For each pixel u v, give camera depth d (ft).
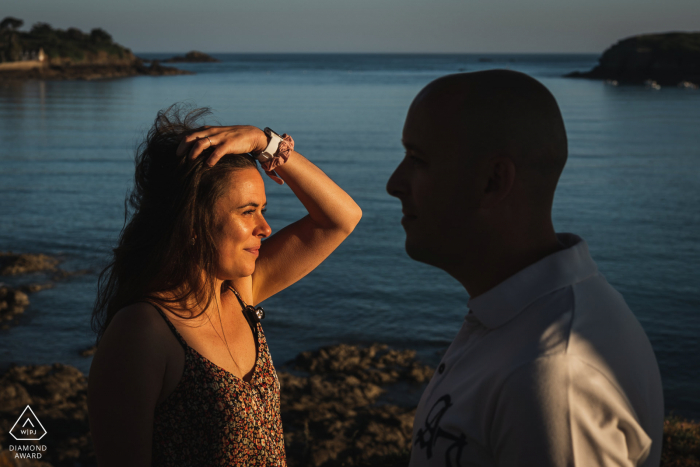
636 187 131.85
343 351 48.60
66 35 539.29
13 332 51.83
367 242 87.35
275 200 114.42
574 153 186.09
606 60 588.50
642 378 3.40
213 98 347.77
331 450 29.71
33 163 151.74
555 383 3.07
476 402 3.46
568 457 2.97
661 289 69.82
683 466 16.98
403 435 32.55
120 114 270.87
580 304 3.43
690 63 524.11
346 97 373.40
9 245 79.05
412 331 56.49
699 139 220.23
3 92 373.61
